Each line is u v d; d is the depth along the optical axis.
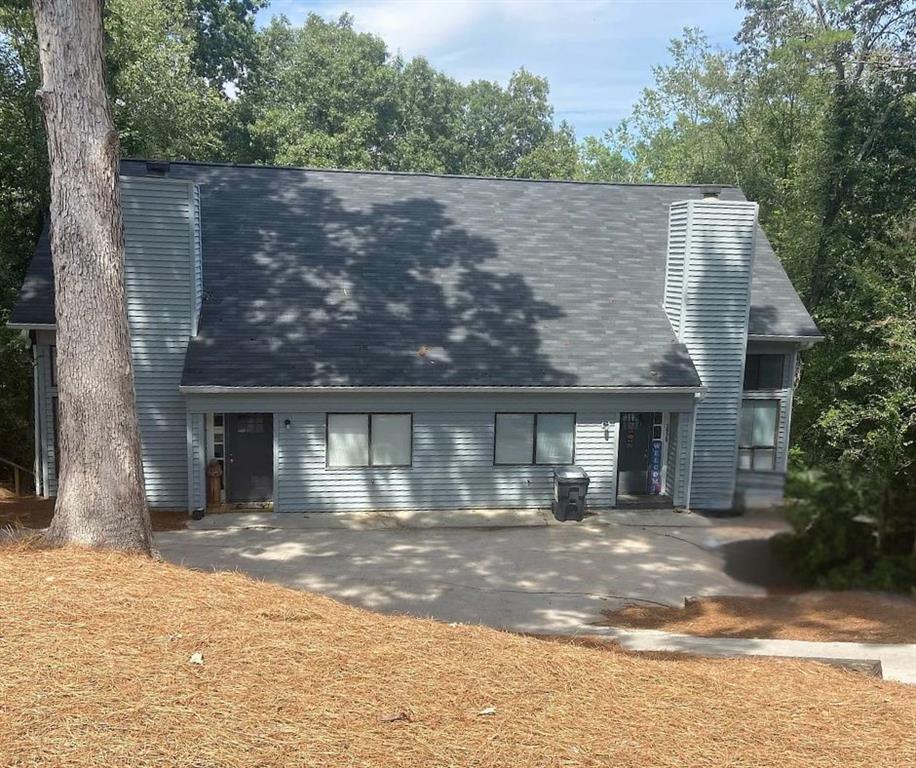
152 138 25.28
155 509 16.72
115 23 21.48
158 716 4.77
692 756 4.77
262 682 5.36
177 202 15.98
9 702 4.87
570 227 20.70
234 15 40.09
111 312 8.95
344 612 7.23
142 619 6.47
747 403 18.92
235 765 4.27
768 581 7.16
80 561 8.06
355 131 44.59
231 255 18.20
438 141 57.66
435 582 12.84
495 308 18.19
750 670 6.79
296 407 16.25
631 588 12.75
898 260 20.86
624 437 18.62
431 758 4.49
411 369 16.56
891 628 9.24
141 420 16.45
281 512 16.70
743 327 17.84
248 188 20.11
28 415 18.92
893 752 5.02
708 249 17.59
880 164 24.25
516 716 5.14
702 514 17.53
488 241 19.88
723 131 33.47
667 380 17.16
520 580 13.07
